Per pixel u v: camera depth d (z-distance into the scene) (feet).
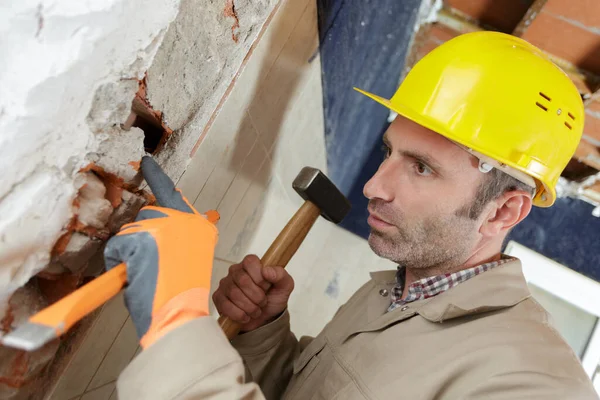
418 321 2.59
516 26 4.82
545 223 6.58
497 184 2.54
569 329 6.53
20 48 1.23
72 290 1.91
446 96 2.66
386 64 5.79
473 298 2.52
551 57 4.95
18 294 1.69
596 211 6.43
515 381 2.05
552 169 2.70
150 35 1.73
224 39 2.38
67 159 1.60
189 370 1.45
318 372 2.86
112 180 1.93
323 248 6.92
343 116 5.58
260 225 4.97
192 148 2.57
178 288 1.58
